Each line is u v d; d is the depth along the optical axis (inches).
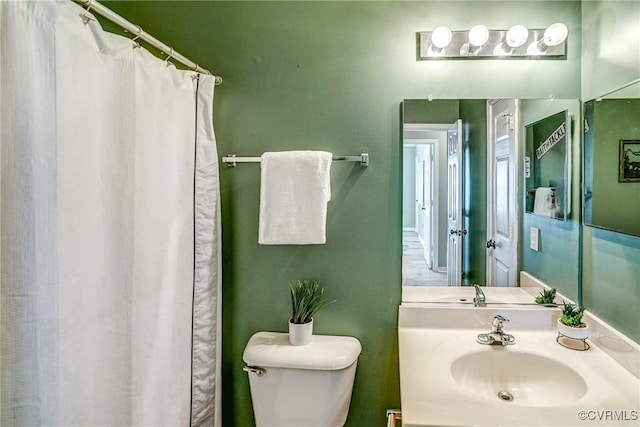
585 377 39.6
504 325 51.7
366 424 55.2
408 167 53.2
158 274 43.0
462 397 36.3
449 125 52.6
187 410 49.8
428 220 53.5
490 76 52.1
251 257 55.6
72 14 30.4
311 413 49.3
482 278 53.7
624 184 39.7
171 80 44.9
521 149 52.2
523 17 51.6
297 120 54.0
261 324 55.9
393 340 54.2
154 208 42.0
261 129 54.5
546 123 51.5
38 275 28.4
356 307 54.6
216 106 54.7
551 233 51.7
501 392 44.4
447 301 53.6
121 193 37.3
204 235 51.8
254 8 54.0
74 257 31.8
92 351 34.5
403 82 52.8
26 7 26.8
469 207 53.1
